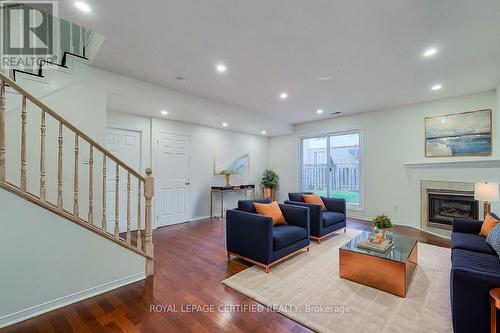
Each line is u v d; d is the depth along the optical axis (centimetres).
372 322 188
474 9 205
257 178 727
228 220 322
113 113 434
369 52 281
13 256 189
